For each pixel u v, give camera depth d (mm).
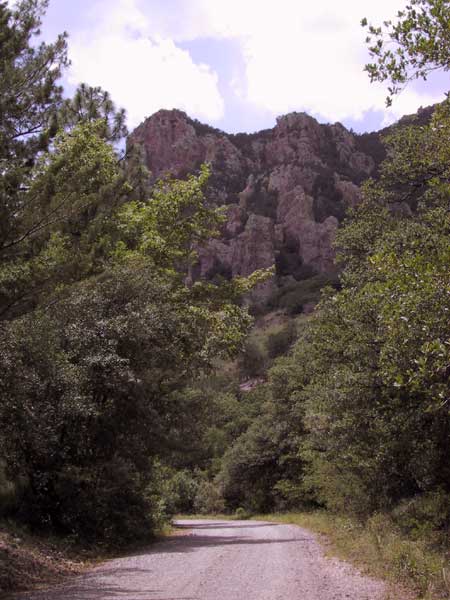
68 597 8688
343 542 15969
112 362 16562
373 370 14984
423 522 14516
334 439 18203
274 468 49188
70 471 16047
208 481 64000
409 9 8469
